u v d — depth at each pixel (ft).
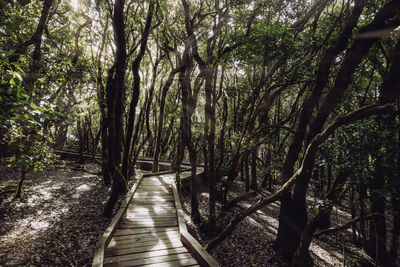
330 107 18.52
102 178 39.83
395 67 19.72
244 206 42.73
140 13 33.14
